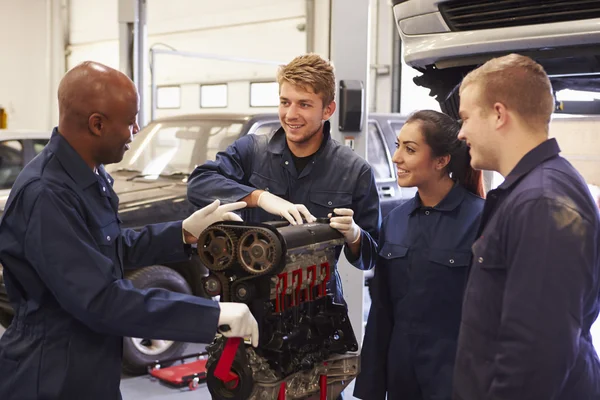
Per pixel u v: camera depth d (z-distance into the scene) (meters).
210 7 13.54
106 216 1.98
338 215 2.09
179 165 5.46
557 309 1.49
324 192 2.47
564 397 1.64
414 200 2.34
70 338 1.87
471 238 2.20
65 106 1.89
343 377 2.04
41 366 1.85
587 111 3.40
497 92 1.68
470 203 2.25
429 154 2.22
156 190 4.94
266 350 1.83
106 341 1.94
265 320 1.82
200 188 2.38
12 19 15.28
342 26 4.24
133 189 4.98
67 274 1.75
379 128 6.95
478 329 1.69
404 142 2.25
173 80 14.38
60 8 15.56
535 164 1.67
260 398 1.79
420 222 2.29
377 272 2.37
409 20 2.86
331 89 2.34
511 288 1.56
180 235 2.18
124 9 6.92
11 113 15.48
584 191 1.61
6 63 15.35
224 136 5.39
